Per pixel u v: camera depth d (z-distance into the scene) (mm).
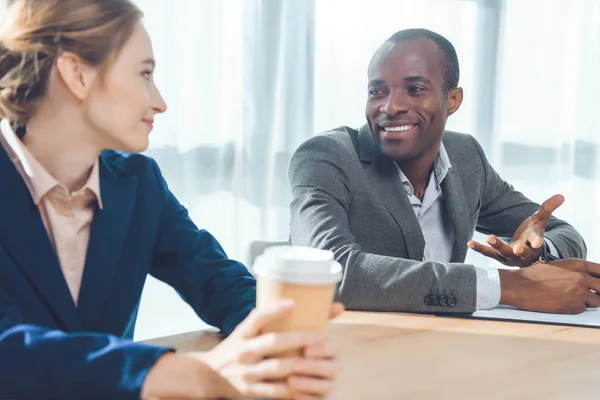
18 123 1013
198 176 2836
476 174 1938
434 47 1693
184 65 2773
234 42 2875
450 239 1816
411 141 1680
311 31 3025
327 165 1674
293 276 721
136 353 792
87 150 1039
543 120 3633
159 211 1213
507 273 1339
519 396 858
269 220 3000
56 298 1004
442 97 1707
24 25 963
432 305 1286
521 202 2027
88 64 969
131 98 1000
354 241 1533
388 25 3176
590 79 3715
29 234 995
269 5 2924
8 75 977
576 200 3764
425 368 956
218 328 1175
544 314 1288
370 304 1315
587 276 1337
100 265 1075
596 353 1052
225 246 2900
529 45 3580
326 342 732
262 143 2947
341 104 3133
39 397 802
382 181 1721
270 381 735
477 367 967
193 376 760
